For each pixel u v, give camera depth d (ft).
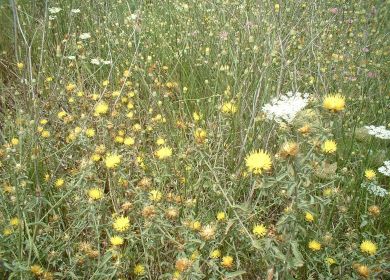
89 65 3.16
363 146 2.39
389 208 2.00
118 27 3.23
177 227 1.67
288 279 1.48
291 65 2.71
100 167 2.13
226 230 1.61
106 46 3.23
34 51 3.24
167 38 3.26
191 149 2.01
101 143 2.31
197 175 2.15
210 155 2.03
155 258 1.80
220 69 2.59
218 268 1.67
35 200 1.80
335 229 1.81
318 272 1.66
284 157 1.39
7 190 1.86
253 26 2.80
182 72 2.93
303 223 1.75
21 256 1.65
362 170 2.15
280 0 2.65
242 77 2.56
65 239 1.74
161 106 2.61
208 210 1.89
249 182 2.04
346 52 2.97
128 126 2.48
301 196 1.47
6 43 3.49
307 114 1.83
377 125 2.57
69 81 2.83
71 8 3.54
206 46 3.09
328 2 3.39
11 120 2.48
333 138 2.38
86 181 1.87
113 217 1.81
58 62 3.06
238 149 2.27
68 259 1.83
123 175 1.83
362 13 3.23
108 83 2.66
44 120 2.33
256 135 2.26
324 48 2.97
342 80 2.73
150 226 1.60
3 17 3.56
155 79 2.69
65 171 2.26
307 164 1.46
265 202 2.03
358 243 1.75
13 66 3.13
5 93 2.88
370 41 3.20
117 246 1.60
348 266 1.69
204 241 1.56
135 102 2.74
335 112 1.59
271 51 2.34
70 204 1.99
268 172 1.70
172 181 2.07
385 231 1.96
